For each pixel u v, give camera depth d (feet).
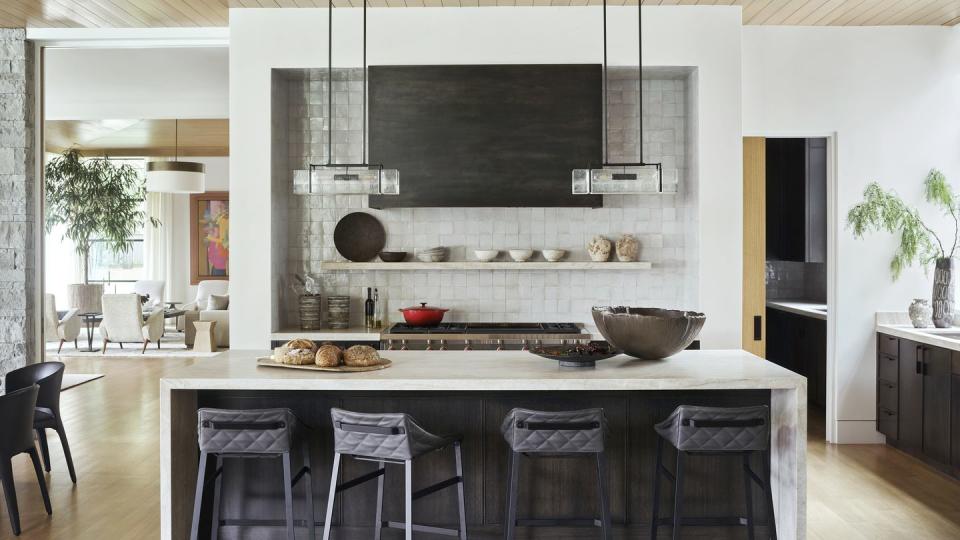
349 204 18.89
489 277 18.85
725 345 17.21
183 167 31.86
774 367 11.56
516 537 12.03
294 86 18.71
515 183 17.29
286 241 18.65
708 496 12.06
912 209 19.03
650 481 12.01
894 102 18.94
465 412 12.00
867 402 19.16
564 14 17.28
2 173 19.35
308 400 12.04
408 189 17.37
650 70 17.65
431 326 17.89
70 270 46.52
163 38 19.20
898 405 18.01
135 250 48.14
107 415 21.93
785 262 24.66
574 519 11.35
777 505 11.59
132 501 14.61
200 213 48.14
